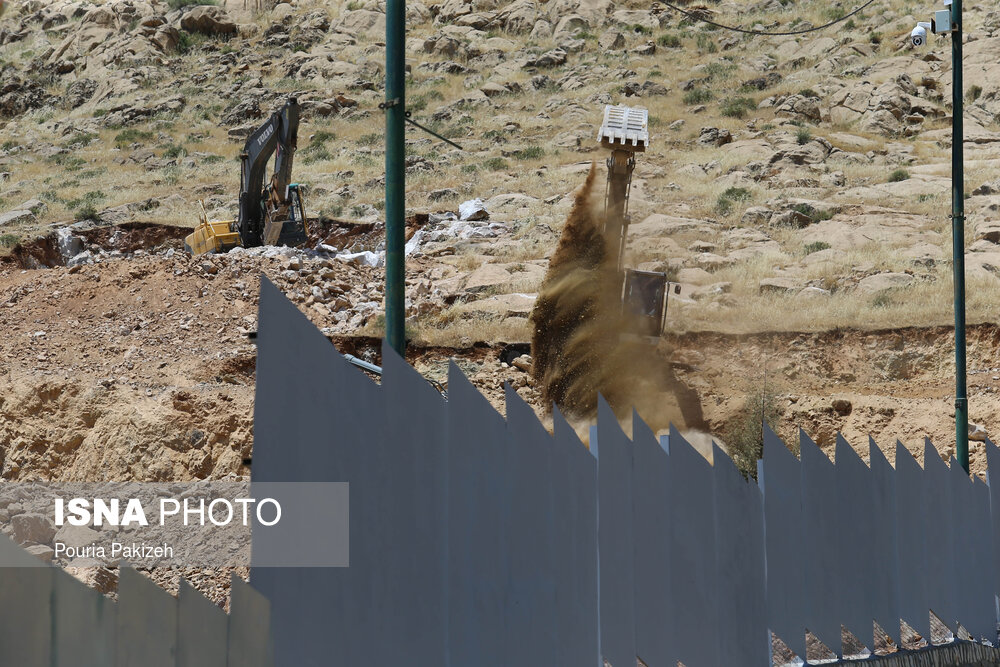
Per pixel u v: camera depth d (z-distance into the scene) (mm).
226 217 141000
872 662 31406
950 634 35406
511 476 23812
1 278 100688
